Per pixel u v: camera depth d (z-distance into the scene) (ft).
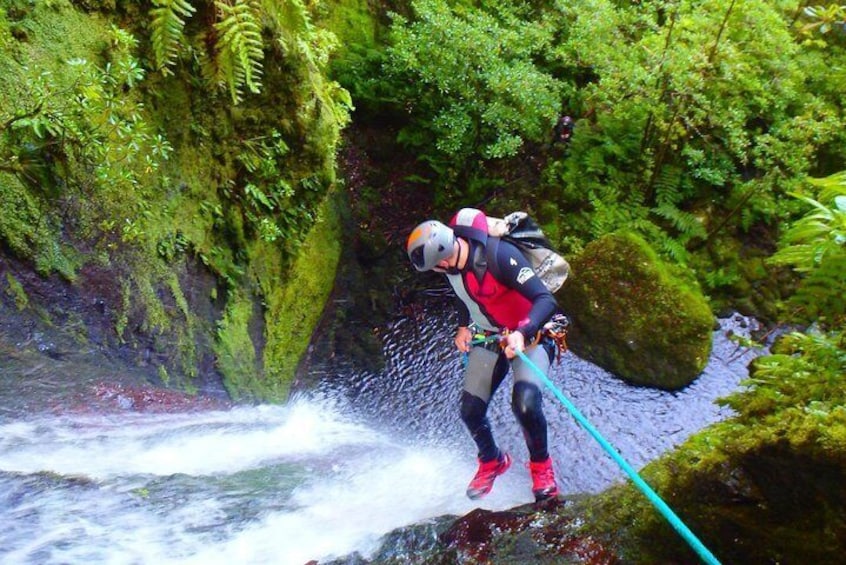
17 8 12.89
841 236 9.76
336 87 19.88
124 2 14.38
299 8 16.21
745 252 22.26
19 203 12.67
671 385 18.80
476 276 11.46
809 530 8.18
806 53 24.73
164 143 13.61
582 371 19.30
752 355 19.89
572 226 22.45
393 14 22.41
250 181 16.62
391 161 23.22
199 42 15.16
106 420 12.39
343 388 18.16
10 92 12.52
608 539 9.55
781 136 22.98
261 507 10.96
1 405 11.52
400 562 9.46
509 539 9.80
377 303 20.76
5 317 12.39
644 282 19.85
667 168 22.77
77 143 13.14
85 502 9.70
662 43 22.52
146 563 9.01
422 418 17.61
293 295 18.45
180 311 14.98
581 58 22.84
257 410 15.74
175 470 11.75
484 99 22.02
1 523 8.85
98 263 13.69
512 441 16.62
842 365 9.70
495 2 23.89
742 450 8.63
